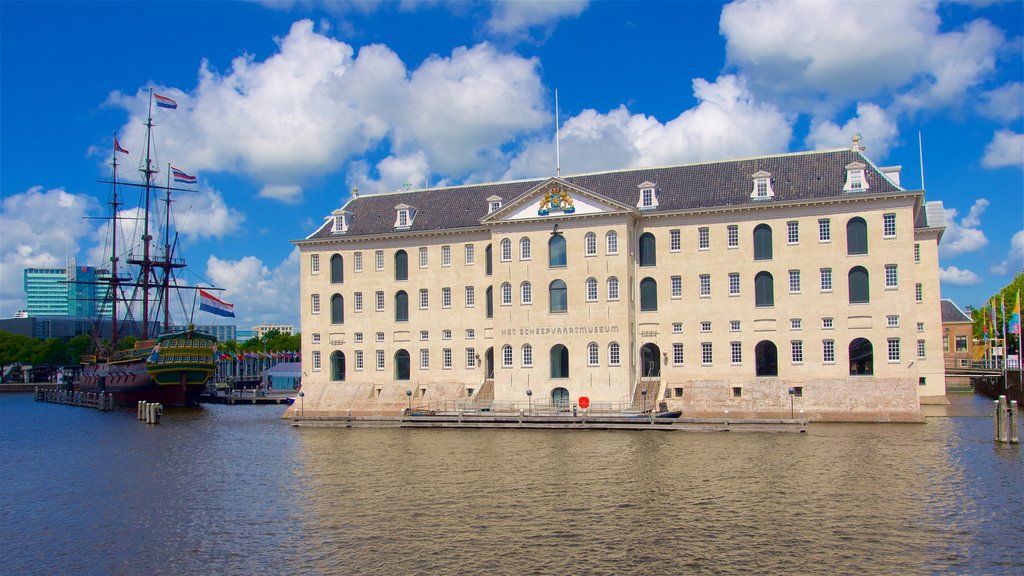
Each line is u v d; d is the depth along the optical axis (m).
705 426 61.88
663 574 28.38
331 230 84.31
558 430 64.38
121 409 106.75
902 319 65.19
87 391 128.12
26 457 58.59
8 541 34.59
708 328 70.31
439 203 82.69
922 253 78.75
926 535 32.19
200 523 36.88
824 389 66.44
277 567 30.19
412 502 39.66
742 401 67.88
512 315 73.12
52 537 35.12
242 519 37.38
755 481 42.50
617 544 31.91
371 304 81.69
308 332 83.56
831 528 33.41
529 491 41.47
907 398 64.25
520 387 72.62
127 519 38.06
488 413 69.81
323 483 44.97
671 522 34.88
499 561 30.14
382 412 78.69
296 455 55.50
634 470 46.34
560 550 31.30
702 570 28.69
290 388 126.31
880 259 66.00
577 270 71.44
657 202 72.56
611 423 64.00
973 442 53.34
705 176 73.56
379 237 81.06
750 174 71.94
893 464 46.06
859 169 66.94
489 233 77.75
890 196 65.50
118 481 47.66
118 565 31.06
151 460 55.34
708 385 69.31
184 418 86.81
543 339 72.25
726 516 35.59
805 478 42.88
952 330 124.25
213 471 50.03
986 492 38.88
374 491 42.44
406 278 80.81
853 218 66.88
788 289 68.25
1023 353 101.00
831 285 67.19
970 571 28.06
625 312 70.00
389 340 80.81
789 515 35.50
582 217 71.19
